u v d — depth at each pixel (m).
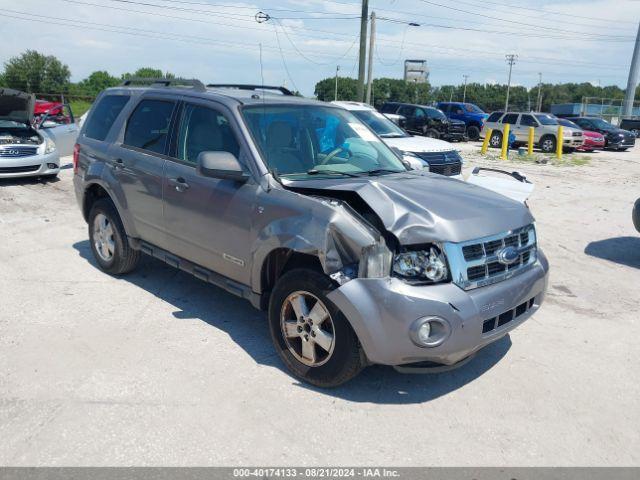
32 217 8.61
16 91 11.42
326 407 3.62
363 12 27.45
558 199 11.93
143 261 6.49
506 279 3.78
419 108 24.03
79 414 3.44
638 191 13.48
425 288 3.40
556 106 49.31
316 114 4.89
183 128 4.87
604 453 3.27
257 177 4.13
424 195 3.88
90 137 6.01
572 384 4.05
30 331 4.57
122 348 4.32
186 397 3.67
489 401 3.79
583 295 5.98
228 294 5.55
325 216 3.57
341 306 3.48
